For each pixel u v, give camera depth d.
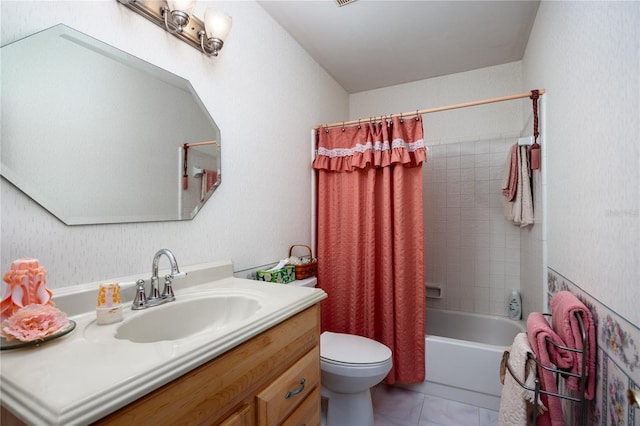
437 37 2.03
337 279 2.12
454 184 2.57
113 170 1.01
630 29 0.74
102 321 0.80
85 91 0.94
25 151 0.80
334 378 1.45
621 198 0.79
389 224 1.92
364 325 2.03
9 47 0.78
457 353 1.83
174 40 1.22
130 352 0.61
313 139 2.21
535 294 1.83
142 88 1.10
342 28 1.93
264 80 1.74
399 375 1.88
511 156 1.97
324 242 2.13
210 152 1.37
